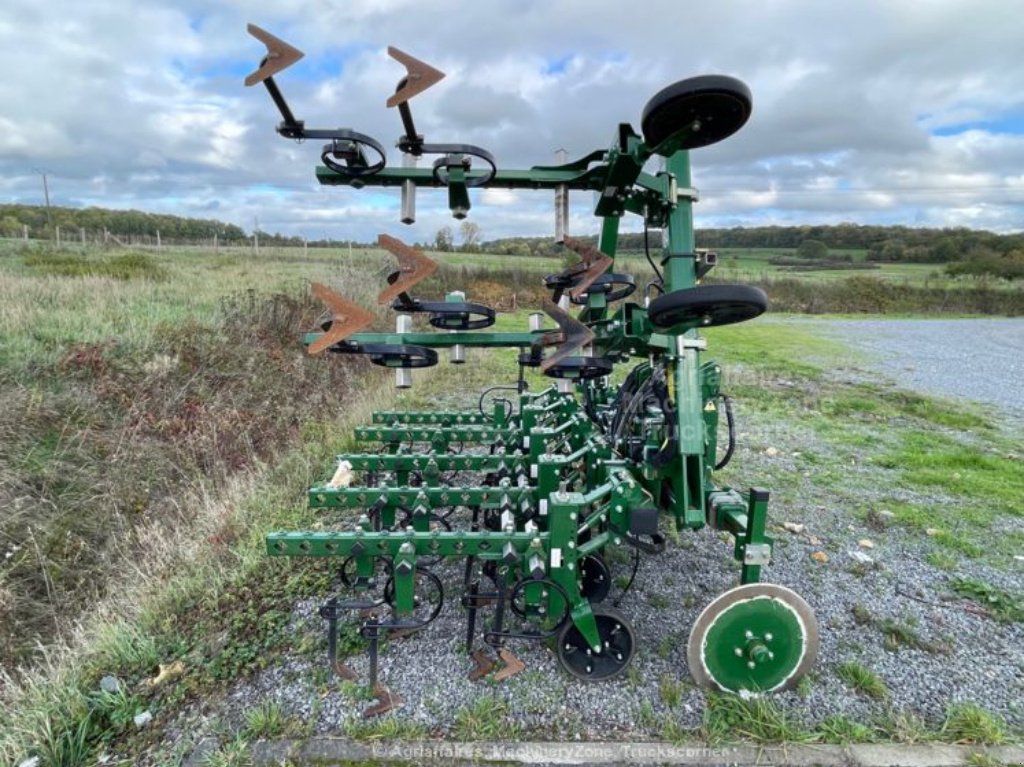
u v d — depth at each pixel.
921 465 6.08
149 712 2.60
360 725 2.44
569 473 3.81
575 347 2.40
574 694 2.62
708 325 2.38
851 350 14.98
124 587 3.98
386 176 2.74
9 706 2.80
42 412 5.59
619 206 3.04
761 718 2.43
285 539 2.58
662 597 3.44
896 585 3.67
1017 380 11.06
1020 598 3.54
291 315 9.99
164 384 6.91
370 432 4.28
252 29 2.15
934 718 2.53
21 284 9.05
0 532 4.34
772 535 4.33
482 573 3.48
